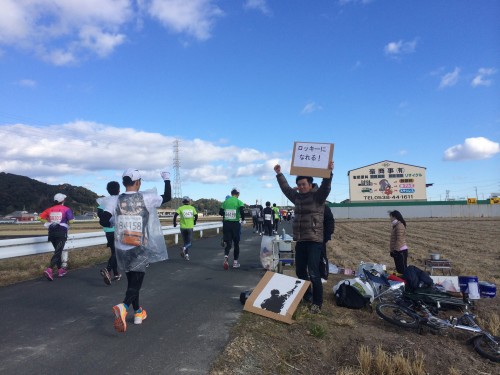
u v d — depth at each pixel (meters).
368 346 5.38
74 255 12.87
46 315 5.77
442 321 5.94
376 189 76.94
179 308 6.31
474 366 5.20
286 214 52.50
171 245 17.39
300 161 6.41
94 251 14.21
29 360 4.15
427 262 9.66
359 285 7.05
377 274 7.40
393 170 76.75
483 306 7.50
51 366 4.02
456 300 6.57
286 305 6.00
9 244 8.82
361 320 6.40
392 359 5.00
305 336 5.42
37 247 9.61
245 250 15.57
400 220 9.09
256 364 4.43
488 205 70.56
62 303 6.47
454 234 27.69
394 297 6.70
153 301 6.74
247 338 4.98
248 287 8.05
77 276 9.01
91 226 41.19
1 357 4.21
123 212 5.00
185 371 4.04
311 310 6.35
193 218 12.03
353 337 5.62
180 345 4.69
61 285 7.94
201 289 7.80
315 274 6.33
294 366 4.64
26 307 6.21
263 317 5.95
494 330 6.03
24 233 31.52
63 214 8.66
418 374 4.78
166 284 8.25
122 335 4.97
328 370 4.78
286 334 5.38
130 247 4.93
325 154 6.32
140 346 4.62
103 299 6.75
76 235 10.62
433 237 24.95
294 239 6.55
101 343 4.68
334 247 18.20
